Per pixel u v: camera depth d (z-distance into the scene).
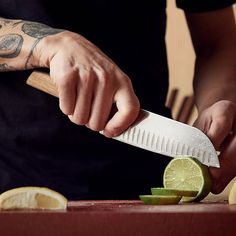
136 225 0.99
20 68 1.50
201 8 1.89
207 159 1.40
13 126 1.66
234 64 1.84
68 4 1.70
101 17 1.72
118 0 1.73
